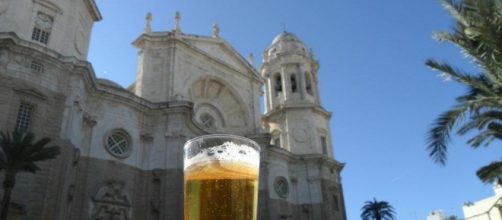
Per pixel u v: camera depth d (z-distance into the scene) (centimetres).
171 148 3369
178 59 4000
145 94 3753
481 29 1376
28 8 2866
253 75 4944
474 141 2044
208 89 4491
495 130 1814
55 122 2581
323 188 4775
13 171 2006
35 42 2772
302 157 4916
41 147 2105
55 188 2430
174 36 4031
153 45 4009
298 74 5662
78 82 2806
